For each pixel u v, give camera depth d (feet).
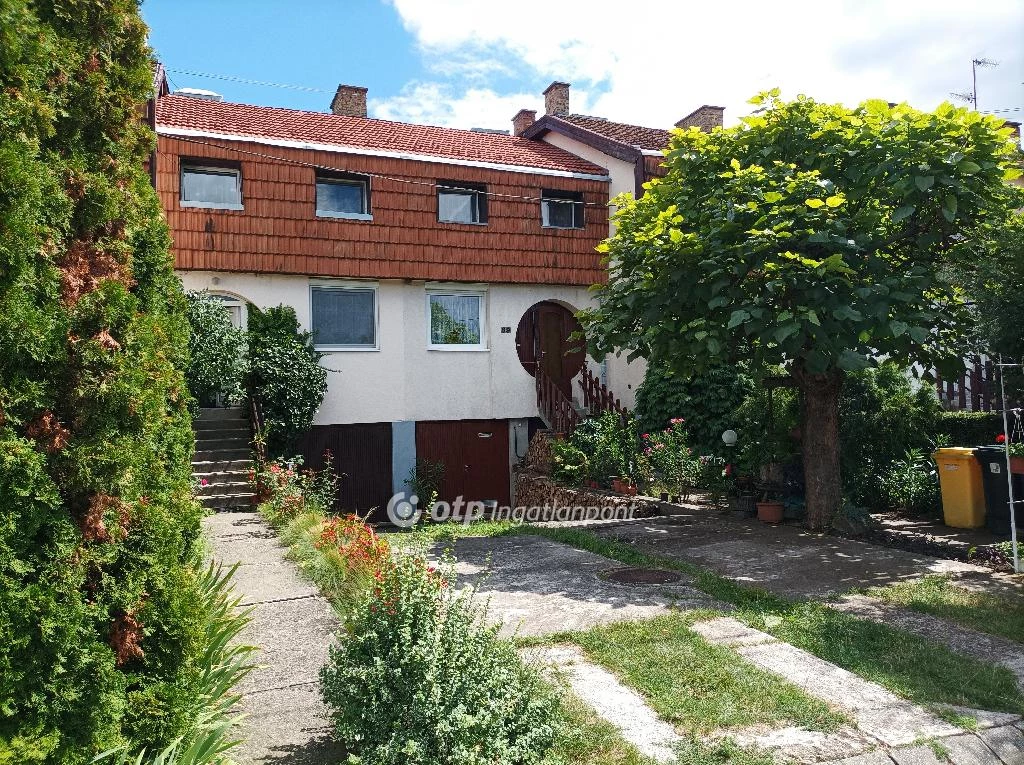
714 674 15.29
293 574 22.33
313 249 46.34
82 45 10.45
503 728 11.23
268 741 12.03
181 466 14.47
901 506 35.35
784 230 26.66
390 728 10.74
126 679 9.56
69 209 9.45
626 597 21.79
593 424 48.24
